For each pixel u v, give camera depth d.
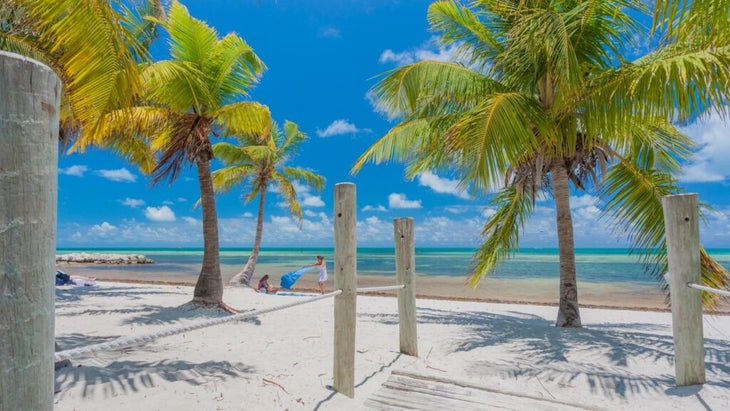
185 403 2.72
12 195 0.75
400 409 2.93
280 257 60.75
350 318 3.17
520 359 4.54
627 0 5.35
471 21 6.89
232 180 16.05
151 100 7.54
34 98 0.79
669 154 7.34
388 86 6.85
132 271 27.81
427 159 7.89
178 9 7.21
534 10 5.52
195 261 48.84
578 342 5.30
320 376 3.56
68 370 3.18
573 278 6.68
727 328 7.23
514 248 8.01
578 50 5.89
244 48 7.47
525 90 6.57
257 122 7.93
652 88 4.91
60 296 9.39
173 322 6.46
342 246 3.19
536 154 6.70
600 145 6.45
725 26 2.98
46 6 3.55
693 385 3.42
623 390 3.53
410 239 4.51
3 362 0.74
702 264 5.90
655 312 9.68
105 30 3.79
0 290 0.73
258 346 4.67
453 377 3.88
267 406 2.81
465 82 6.50
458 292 16.27
